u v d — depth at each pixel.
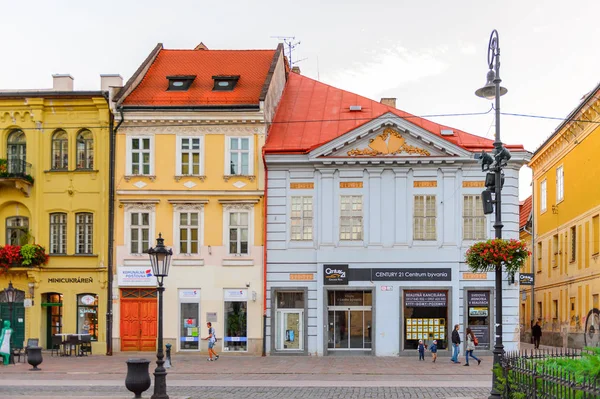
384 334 38.28
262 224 39.28
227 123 39.69
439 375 28.86
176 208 39.69
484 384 25.27
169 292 39.31
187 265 39.41
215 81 42.25
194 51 46.72
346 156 38.84
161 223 39.72
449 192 38.66
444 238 38.47
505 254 19.91
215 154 39.78
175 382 26.34
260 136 39.59
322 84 47.94
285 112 43.56
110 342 39.22
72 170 40.47
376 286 38.53
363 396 22.14
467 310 38.22
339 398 21.72
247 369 31.31
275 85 43.12
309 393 22.98
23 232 41.03
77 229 40.41
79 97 40.25
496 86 20.66
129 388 21.12
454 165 38.62
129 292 39.69
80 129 40.75
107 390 23.94
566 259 49.50
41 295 40.12
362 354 38.56
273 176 39.44
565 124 47.62
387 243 38.69
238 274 39.22
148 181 39.88
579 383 12.29
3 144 41.03
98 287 39.72
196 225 39.69
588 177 44.25
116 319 39.47
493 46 20.97
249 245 39.28
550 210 54.66
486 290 38.22
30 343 32.34
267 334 38.75
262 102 39.28
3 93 40.53
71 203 40.34
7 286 40.22
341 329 38.88
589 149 44.06
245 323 39.06
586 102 42.72
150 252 21.86
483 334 38.09
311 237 39.12
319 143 39.75
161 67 44.78
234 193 39.44
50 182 40.62
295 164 39.25
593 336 42.34
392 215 38.81
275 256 39.12
